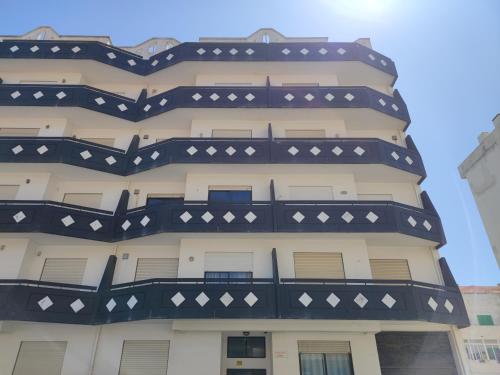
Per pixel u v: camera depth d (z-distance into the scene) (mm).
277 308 11617
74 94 16562
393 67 19203
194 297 11750
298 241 14000
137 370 12258
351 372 12172
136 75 18750
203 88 17062
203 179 15383
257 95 16891
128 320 11664
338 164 15008
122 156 15875
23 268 13219
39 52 17984
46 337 12539
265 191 15250
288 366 12008
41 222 13195
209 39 20969
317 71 18859
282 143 15398
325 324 12078
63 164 14781
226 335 13070
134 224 13875
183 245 13773
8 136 15711
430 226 14242
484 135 8273
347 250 13852
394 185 16141
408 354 12828
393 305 11766
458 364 12617
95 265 13914
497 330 22188
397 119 17312
